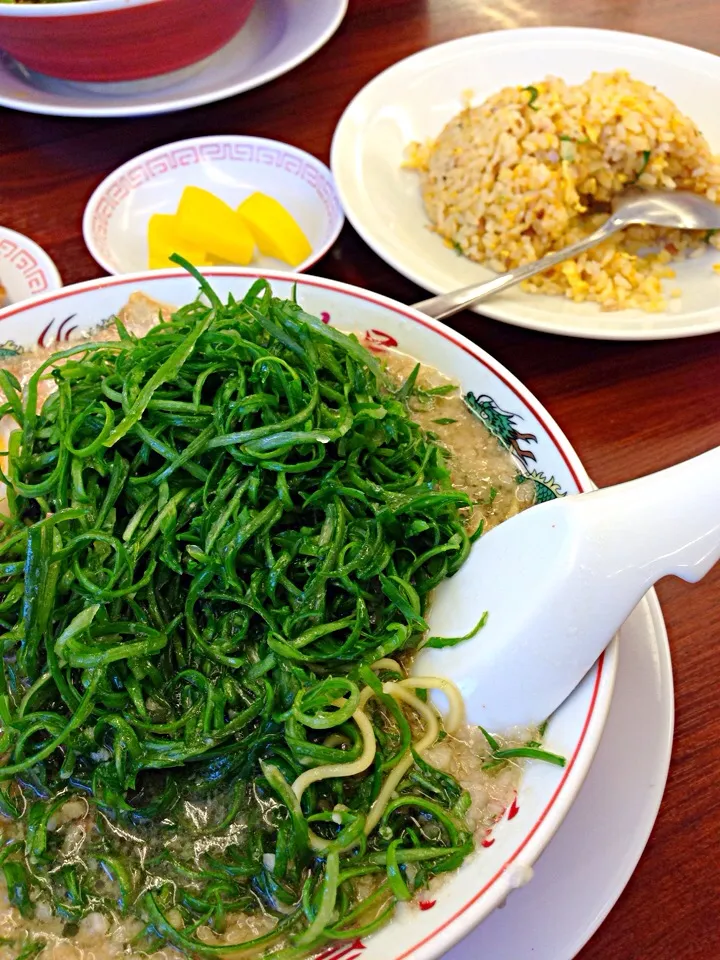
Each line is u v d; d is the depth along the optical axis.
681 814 0.18
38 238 0.29
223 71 0.34
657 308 0.25
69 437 0.18
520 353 0.26
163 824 0.16
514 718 0.17
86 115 0.31
